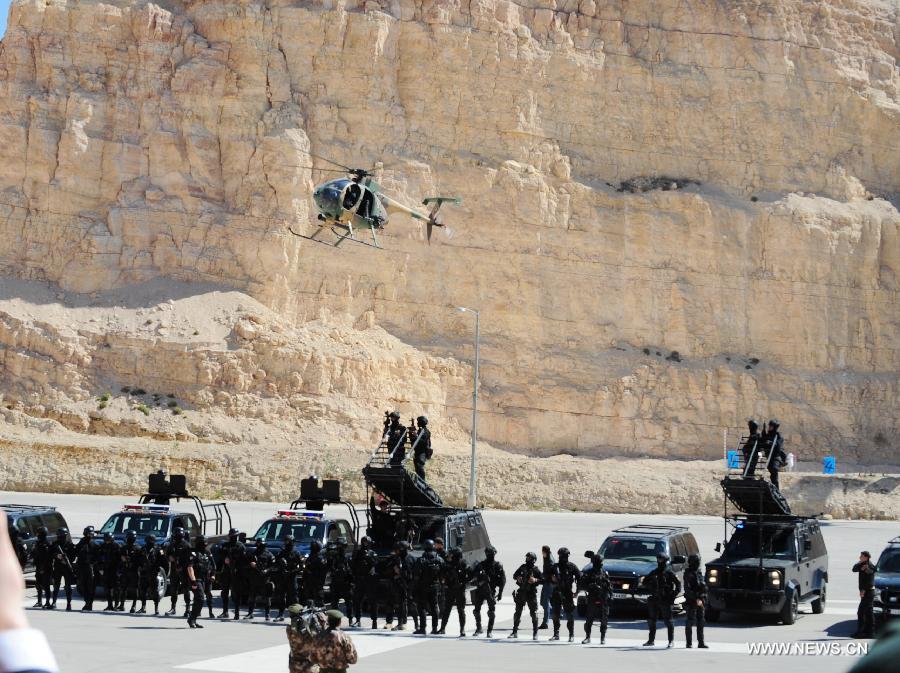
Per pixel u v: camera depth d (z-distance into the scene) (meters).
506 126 112.81
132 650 29.73
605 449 107.94
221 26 108.44
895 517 91.31
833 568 56.03
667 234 114.69
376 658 29.64
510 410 106.69
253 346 98.06
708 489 92.56
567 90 116.06
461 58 112.50
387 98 110.50
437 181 109.94
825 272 116.75
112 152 105.00
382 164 108.12
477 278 109.19
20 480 84.00
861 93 123.06
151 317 99.06
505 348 108.25
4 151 103.56
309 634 18.95
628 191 115.88
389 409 100.69
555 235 112.00
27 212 103.12
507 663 29.03
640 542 40.28
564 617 40.00
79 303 100.44
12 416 91.62
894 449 114.44
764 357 114.94
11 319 97.19
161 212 103.69
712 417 110.56
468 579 34.69
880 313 118.00
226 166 105.81
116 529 43.38
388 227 107.69
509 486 91.12
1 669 3.05
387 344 104.31
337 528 42.69
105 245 102.50
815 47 123.31
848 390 114.69
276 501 84.12
